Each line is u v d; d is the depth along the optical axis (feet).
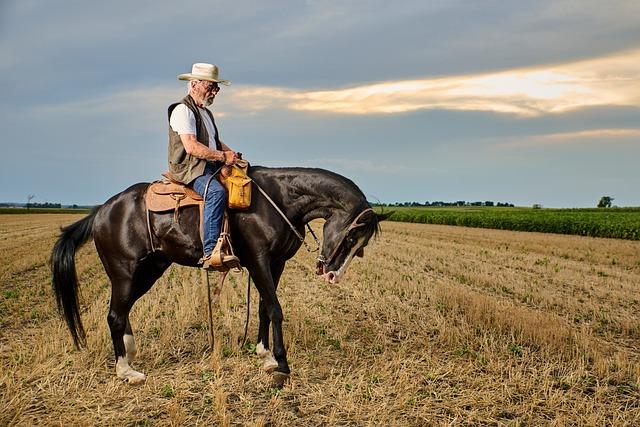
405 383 20.04
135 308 33.14
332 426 17.06
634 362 23.84
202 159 19.43
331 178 19.63
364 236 19.42
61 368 21.52
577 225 109.70
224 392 19.42
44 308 33.94
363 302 35.65
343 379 20.80
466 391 19.75
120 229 20.39
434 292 38.19
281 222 19.63
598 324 31.45
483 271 51.31
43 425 16.96
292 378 20.86
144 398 19.03
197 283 43.73
